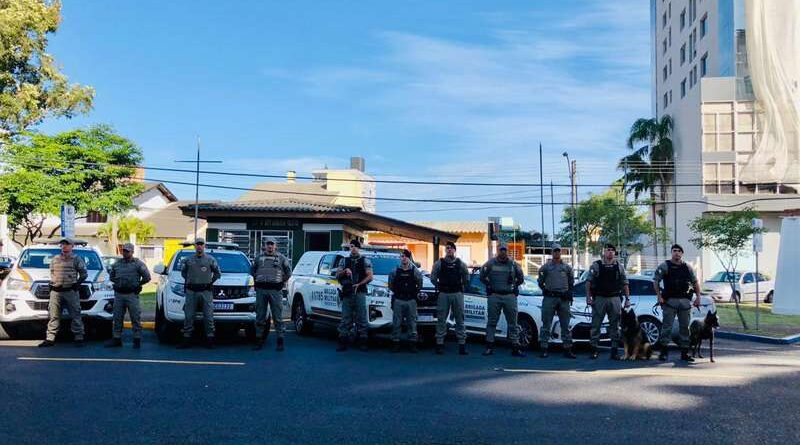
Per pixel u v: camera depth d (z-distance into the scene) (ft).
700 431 21.59
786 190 134.31
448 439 20.31
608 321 40.86
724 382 30.83
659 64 189.88
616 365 36.63
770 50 135.54
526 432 21.22
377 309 43.21
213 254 47.03
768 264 132.77
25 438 19.74
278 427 21.53
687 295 39.11
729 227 63.67
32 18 93.86
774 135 134.72
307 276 50.62
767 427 22.24
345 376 31.35
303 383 29.32
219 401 25.32
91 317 43.37
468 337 49.83
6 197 108.06
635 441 20.31
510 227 168.86
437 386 29.04
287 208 97.55
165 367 33.06
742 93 137.28
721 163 137.59
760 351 46.98
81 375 30.25
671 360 39.47
